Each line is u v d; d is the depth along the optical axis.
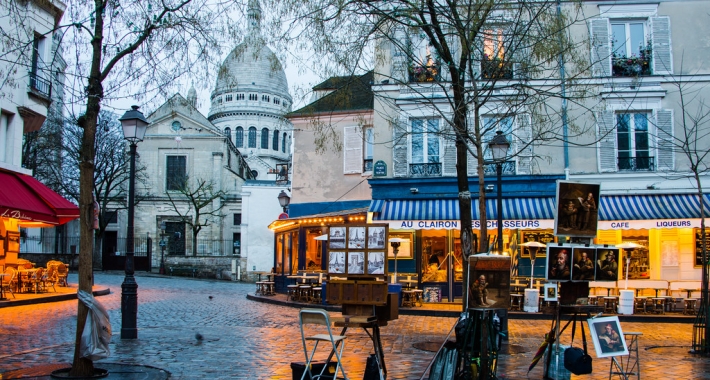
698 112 19.31
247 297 23.52
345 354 10.19
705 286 11.46
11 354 9.88
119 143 47.06
